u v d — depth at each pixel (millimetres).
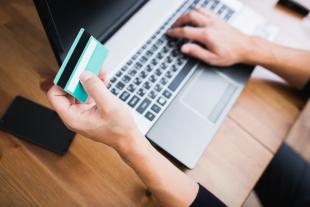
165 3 628
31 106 521
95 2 453
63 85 383
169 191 467
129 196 491
